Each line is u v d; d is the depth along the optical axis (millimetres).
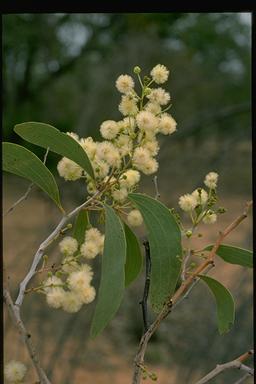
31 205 3166
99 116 2676
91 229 472
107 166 469
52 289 422
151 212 469
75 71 3734
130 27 2922
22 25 2984
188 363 1347
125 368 2023
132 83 485
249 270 1309
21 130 458
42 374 400
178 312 1624
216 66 3662
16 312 405
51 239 448
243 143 1774
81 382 1888
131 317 2109
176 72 3529
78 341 1560
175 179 1982
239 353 1261
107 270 423
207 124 1928
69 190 1749
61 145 464
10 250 2342
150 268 486
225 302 508
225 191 2139
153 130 468
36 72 3895
